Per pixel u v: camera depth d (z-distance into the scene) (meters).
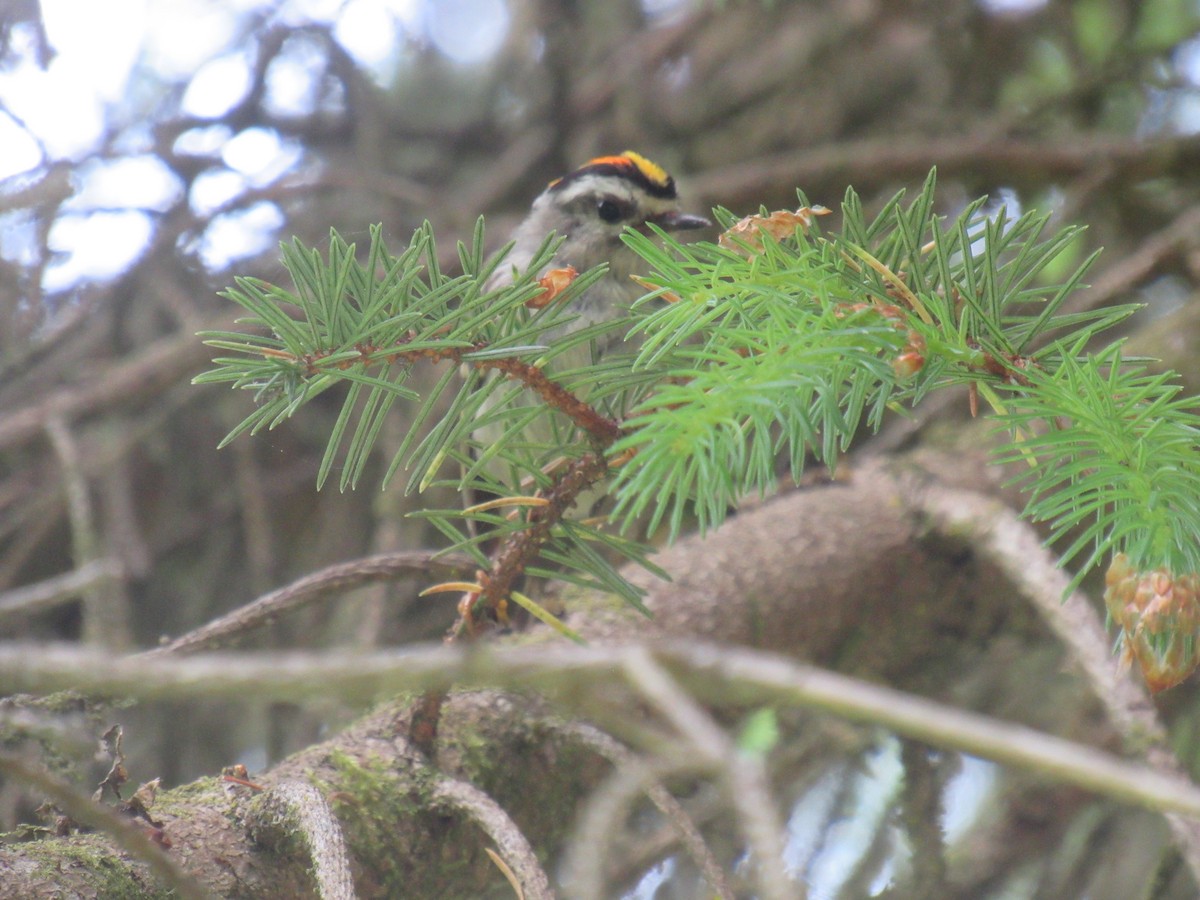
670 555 0.88
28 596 0.86
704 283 0.72
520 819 0.84
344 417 0.73
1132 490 0.70
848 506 0.88
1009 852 0.88
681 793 0.86
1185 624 0.67
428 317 0.76
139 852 0.61
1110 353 0.71
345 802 0.83
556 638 0.86
